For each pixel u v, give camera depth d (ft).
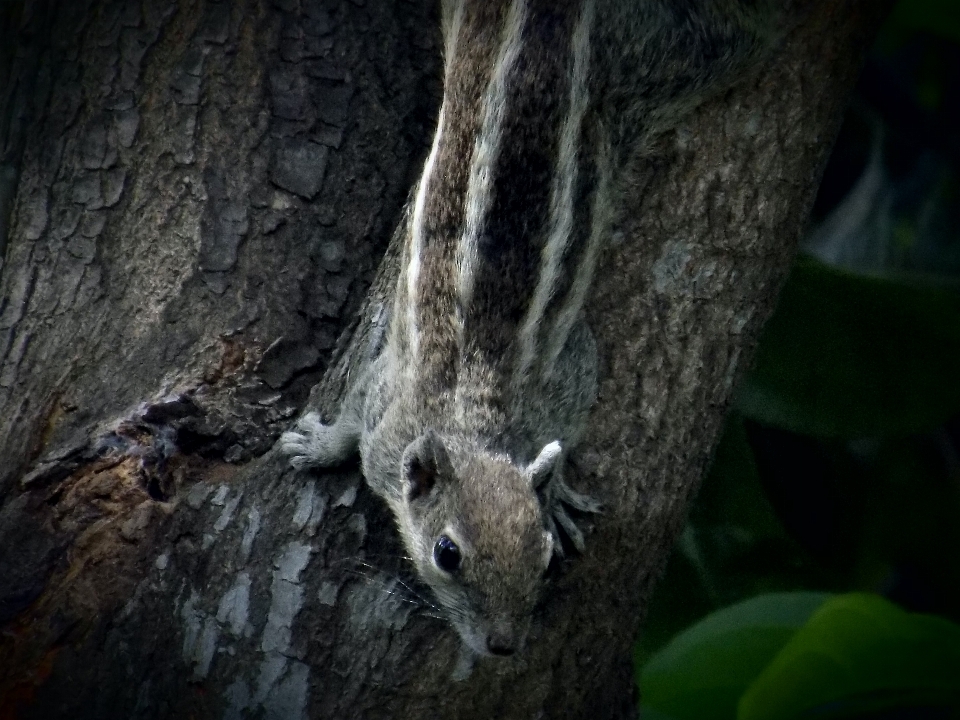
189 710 2.82
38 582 2.86
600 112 2.88
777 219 2.83
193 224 2.97
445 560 2.85
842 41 2.83
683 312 2.82
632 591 2.84
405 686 2.81
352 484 2.91
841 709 2.75
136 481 2.88
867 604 2.75
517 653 2.82
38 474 2.89
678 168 2.84
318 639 2.83
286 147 2.99
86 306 2.97
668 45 2.87
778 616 2.80
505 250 2.89
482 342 2.92
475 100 2.89
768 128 2.82
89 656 2.84
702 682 2.79
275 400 2.92
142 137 3.00
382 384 2.95
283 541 2.86
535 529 2.84
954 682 2.73
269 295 2.96
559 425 2.89
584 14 2.88
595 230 2.86
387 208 3.00
